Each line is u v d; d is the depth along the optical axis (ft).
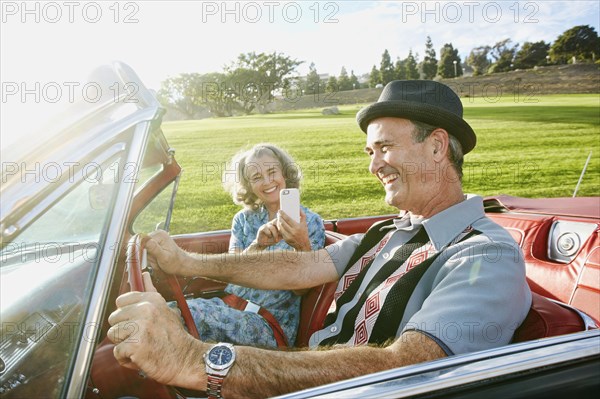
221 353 3.43
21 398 2.94
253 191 7.86
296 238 6.50
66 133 3.34
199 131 75.51
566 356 3.29
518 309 3.93
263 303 6.57
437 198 4.93
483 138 59.00
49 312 3.22
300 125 82.79
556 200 8.82
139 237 5.01
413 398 2.91
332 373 3.45
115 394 3.79
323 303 5.86
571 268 6.65
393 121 4.90
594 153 46.19
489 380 3.08
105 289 3.18
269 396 3.39
